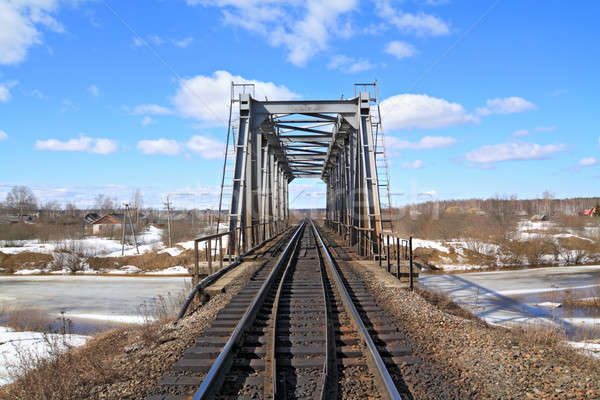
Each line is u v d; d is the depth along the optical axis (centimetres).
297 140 2928
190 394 418
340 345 570
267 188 2673
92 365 511
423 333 641
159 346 591
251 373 471
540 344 629
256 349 542
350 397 412
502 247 3494
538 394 429
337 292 934
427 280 2539
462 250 3516
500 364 512
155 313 1488
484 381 458
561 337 743
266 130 2275
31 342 1092
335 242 2508
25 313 1847
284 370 479
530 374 482
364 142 1642
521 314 1570
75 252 3703
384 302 855
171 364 505
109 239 5334
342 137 2445
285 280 1098
